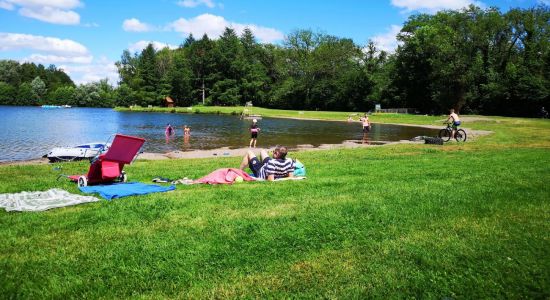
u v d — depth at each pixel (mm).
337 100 93562
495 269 4602
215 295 4105
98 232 5824
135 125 46875
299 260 4910
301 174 11203
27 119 54906
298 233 5750
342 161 15289
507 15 67062
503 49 69000
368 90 90062
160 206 7270
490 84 65250
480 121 50500
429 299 4023
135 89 115188
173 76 109625
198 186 9352
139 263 4789
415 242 5422
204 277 4473
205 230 5902
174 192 8586
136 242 5414
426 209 6934
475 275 4500
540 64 63625
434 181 9672
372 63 92375
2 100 120750
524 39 67188
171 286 4270
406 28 82250
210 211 6902
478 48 70312
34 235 5715
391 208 7023
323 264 4801
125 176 10531
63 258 4906
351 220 6348
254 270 4652
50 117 62344
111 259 4887
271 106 105875
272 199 7770
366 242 5461
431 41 70875
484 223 6156
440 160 14695
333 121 59500
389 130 41938
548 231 5789
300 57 102188
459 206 7113
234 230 5883
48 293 4094
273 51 112625
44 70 141250
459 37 69375
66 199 7816
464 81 67688
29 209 7035
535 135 30750
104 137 31016
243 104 109250
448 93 70625
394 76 85250
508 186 8898
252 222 6242
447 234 5711
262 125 49281
